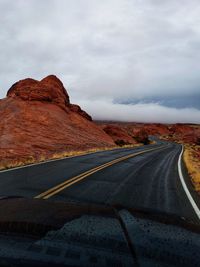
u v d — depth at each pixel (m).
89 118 55.62
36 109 38.22
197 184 12.04
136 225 3.13
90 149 30.67
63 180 10.62
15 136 26.53
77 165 15.85
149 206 7.32
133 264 2.31
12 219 3.15
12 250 2.45
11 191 8.23
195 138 119.38
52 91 46.28
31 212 3.43
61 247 2.52
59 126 36.75
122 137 70.75
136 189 9.64
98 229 2.91
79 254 2.41
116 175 12.73
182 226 3.39
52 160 17.91
